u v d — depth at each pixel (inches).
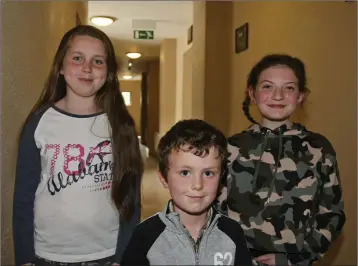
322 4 81.0
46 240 45.1
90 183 45.2
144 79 350.0
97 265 45.9
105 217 45.9
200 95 168.1
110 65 48.6
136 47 286.7
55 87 47.9
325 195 45.1
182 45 259.1
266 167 46.6
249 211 45.8
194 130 38.6
